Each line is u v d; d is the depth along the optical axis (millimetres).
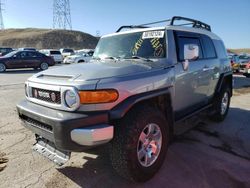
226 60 5574
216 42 5266
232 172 3229
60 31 90875
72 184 2982
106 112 2613
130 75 2875
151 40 3801
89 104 2564
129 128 2732
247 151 3895
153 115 2961
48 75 3096
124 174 2840
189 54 3510
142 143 2932
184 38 4031
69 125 2514
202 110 4699
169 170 3271
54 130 2604
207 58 4703
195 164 3434
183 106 3963
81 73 2850
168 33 3707
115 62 3465
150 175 3021
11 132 4656
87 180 3062
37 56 19750
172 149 3930
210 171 3250
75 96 2559
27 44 81688
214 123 5371
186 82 3867
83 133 2490
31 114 2908
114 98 2645
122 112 2648
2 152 3807
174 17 3988
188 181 3020
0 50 29172
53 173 3221
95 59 4188
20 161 3523
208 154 3760
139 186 2924
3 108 6500
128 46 4000
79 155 3699
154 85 3072
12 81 12391
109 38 4402
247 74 15883
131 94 2787
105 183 2994
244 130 4922
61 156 2889
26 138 4363
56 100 2750
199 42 4484
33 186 2941
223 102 5535
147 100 3113
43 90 2912
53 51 27734
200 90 4438
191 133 4699
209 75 4691
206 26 5230
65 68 3236
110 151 2824
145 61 3459
